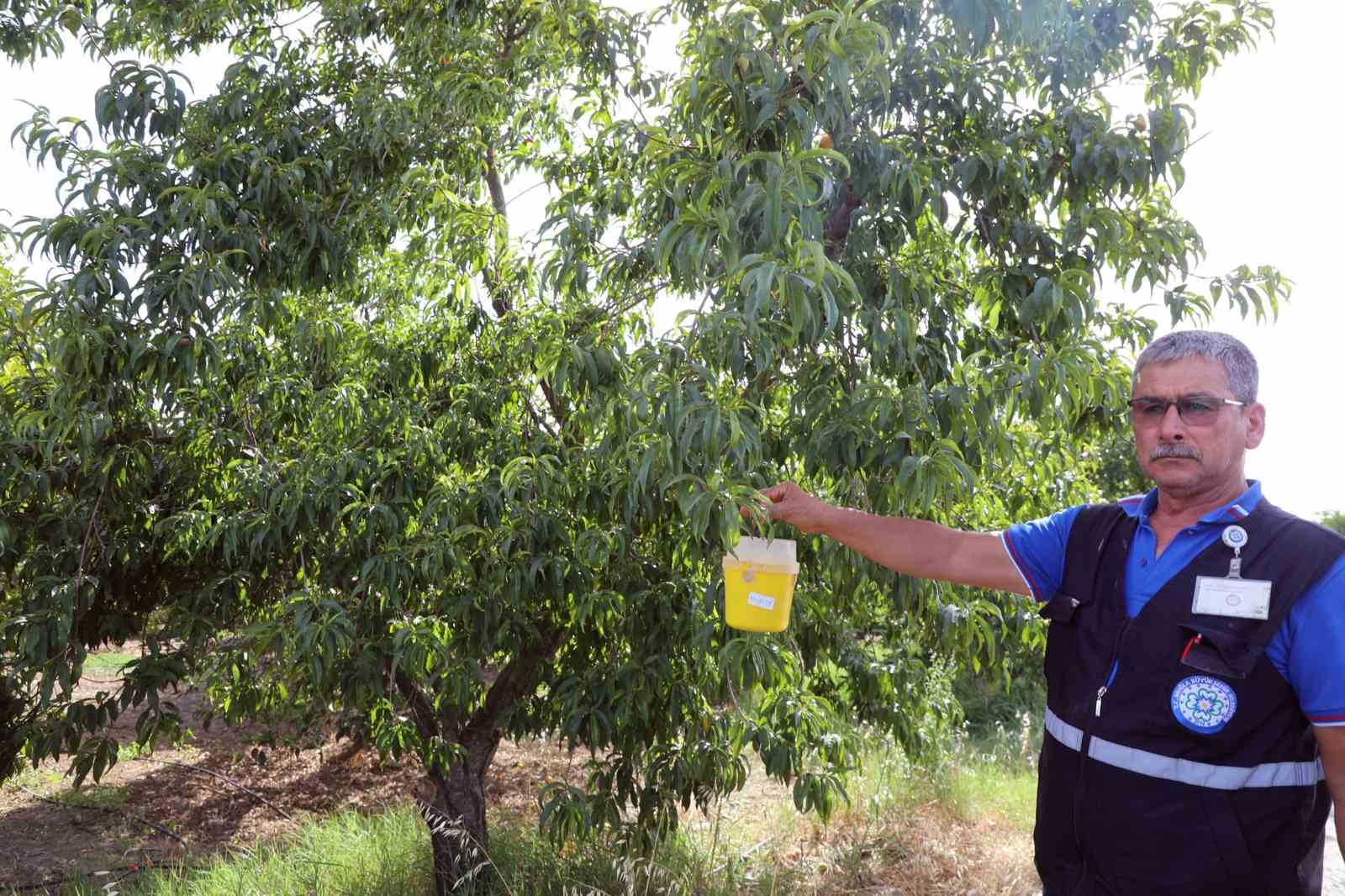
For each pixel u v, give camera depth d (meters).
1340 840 1.36
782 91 2.02
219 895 4.52
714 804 5.93
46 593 3.38
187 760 7.30
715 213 1.85
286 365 4.02
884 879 4.91
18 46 4.03
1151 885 1.42
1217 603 1.41
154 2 4.26
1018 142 2.75
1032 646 3.77
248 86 3.92
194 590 3.98
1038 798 1.66
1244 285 2.99
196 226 3.08
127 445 3.67
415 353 3.97
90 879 5.10
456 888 4.23
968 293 2.86
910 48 2.76
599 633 3.79
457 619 3.68
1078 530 1.67
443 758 4.15
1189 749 1.40
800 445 2.45
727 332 1.92
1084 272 2.39
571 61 4.07
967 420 2.28
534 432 3.65
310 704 5.12
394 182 3.91
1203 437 1.47
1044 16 2.54
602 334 3.29
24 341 3.51
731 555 2.08
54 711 3.62
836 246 2.62
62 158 3.18
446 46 4.17
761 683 3.27
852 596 3.19
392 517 3.40
